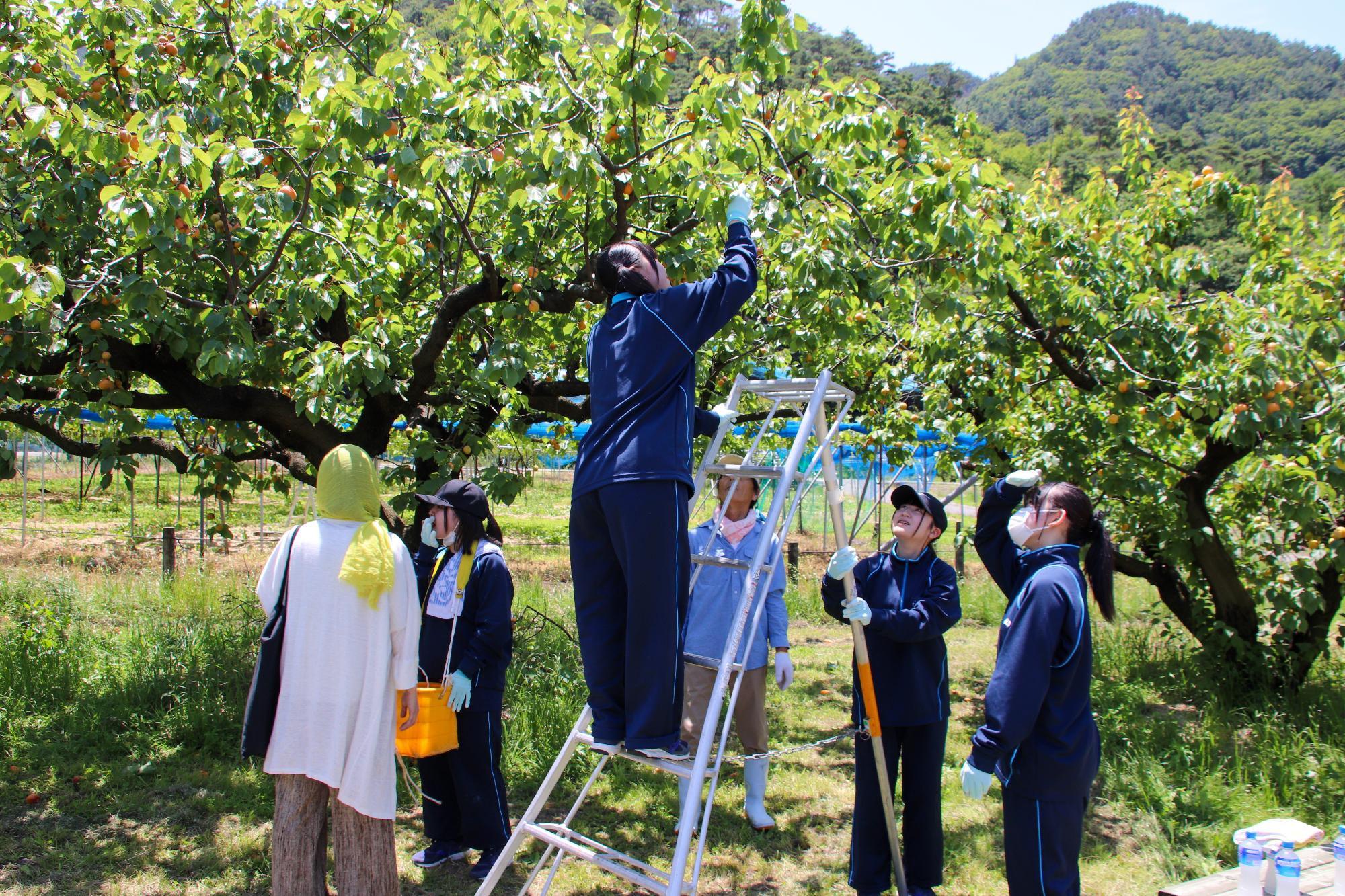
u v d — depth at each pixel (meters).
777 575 5.04
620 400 2.63
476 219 6.38
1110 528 7.77
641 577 2.50
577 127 4.91
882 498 10.09
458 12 5.39
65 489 25.52
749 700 4.89
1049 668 3.00
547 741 5.84
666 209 5.91
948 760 6.12
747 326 6.64
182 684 6.70
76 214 4.95
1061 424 6.75
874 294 5.11
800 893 4.25
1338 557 6.23
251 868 4.35
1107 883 4.40
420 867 4.36
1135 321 6.19
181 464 6.89
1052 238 6.46
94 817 4.84
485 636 4.08
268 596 3.10
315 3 5.43
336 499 3.18
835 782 5.64
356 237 6.00
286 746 3.01
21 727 5.99
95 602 10.05
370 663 3.07
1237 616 7.29
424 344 5.93
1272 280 7.17
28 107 4.07
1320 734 6.39
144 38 5.07
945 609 3.85
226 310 4.82
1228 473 7.77
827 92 5.31
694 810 2.56
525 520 22.95
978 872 4.49
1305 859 3.22
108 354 5.02
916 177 4.80
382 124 4.40
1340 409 5.70
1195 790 5.32
